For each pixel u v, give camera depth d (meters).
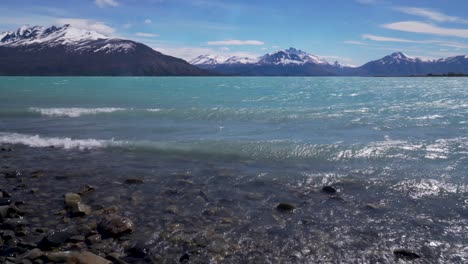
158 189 11.42
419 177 12.25
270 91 67.69
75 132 21.86
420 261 6.88
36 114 29.44
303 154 15.67
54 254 6.95
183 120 26.56
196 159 15.27
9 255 7.18
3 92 59.59
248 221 8.86
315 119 26.47
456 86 91.50
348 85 101.94
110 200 10.41
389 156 15.13
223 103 40.00
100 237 7.95
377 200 10.23
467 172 12.72
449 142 17.59
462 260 6.89
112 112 30.16
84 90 68.44
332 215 9.19
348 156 15.26
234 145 17.38
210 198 10.56
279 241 7.77
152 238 7.91
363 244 7.59
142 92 63.06
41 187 11.66
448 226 8.42
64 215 9.27
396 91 66.88
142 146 17.47
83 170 13.64
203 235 8.05
